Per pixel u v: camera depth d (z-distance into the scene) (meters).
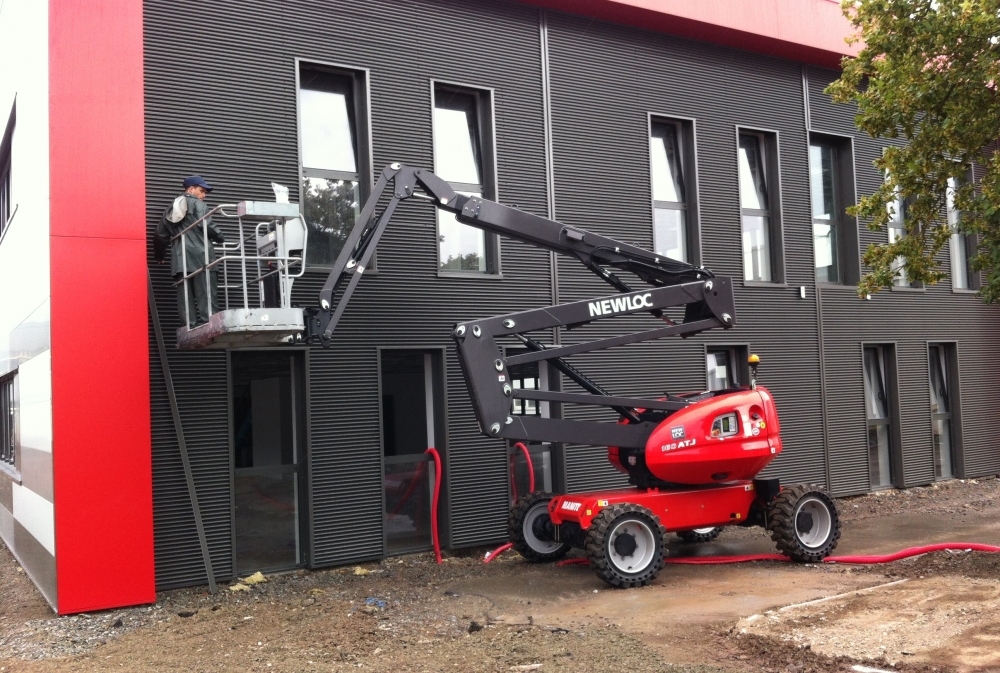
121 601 7.46
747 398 8.67
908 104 9.11
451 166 10.10
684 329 8.68
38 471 8.18
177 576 8.02
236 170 8.59
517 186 10.31
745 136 12.62
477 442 9.77
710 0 11.48
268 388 8.74
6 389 11.62
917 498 12.83
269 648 6.15
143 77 7.95
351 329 9.09
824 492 8.66
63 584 7.28
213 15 8.57
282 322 6.85
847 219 13.42
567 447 10.39
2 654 6.45
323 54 9.14
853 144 13.44
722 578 7.96
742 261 12.10
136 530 7.54
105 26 7.71
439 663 5.67
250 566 8.51
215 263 7.05
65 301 7.38
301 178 8.96
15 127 9.84
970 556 8.27
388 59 9.54
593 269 8.91
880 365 13.72
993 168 9.16
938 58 9.09
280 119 8.86
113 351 7.53
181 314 7.74
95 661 6.13
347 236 9.32
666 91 11.62
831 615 6.12
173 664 5.94
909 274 9.62
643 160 11.31
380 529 9.09
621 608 6.95
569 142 10.74
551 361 8.91
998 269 8.55
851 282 13.35
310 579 8.45
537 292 10.35
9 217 10.56
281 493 8.74
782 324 12.38
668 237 11.66
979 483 14.20
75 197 7.47
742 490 8.77
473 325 7.91
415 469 9.55
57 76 7.48
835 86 9.82
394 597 7.62
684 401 8.70
